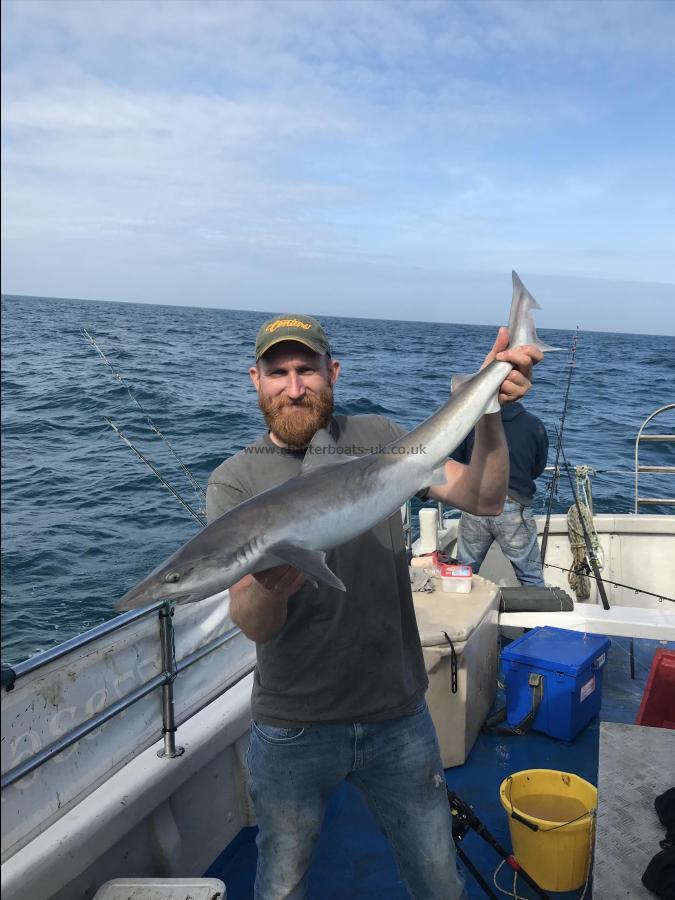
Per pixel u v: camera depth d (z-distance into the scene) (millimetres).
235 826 3623
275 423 2498
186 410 18406
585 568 6480
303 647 2357
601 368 43125
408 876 2498
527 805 3457
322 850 3545
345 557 2387
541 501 10734
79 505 10727
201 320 91812
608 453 14953
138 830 2990
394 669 2391
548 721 4402
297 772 2379
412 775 2396
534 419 5688
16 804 2381
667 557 6922
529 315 2500
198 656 3387
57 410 18266
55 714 2523
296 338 2400
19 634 6852
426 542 5832
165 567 2088
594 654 4465
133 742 2930
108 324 60750
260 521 2172
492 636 4656
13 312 75750
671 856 2627
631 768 3277
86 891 2723
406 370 34094
